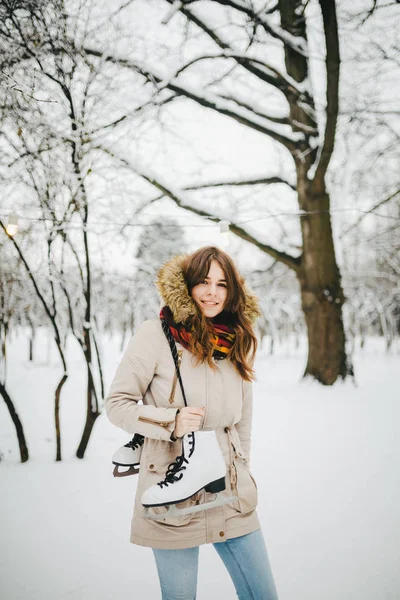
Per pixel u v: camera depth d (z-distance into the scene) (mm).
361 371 11297
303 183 8195
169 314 1395
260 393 7555
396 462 3746
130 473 1425
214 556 2281
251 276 14516
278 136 7914
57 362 12359
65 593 1928
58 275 3840
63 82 3350
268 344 25594
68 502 2900
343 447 4215
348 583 2004
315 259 8266
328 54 5953
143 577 2061
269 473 3490
